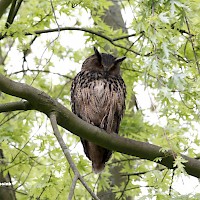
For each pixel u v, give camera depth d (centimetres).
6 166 1319
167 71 873
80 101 1219
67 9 1241
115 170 1538
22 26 1184
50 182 1170
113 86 1212
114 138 1013
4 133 1261
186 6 870
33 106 975
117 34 1402
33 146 1287
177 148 965
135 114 1442
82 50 1497
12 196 1371
